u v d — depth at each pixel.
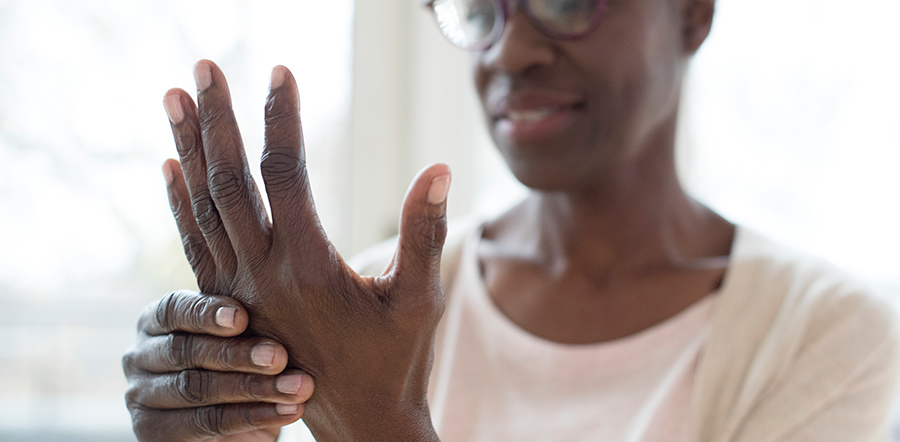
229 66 1.11
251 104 1.11
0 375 1.14
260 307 0.50
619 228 0.67
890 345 0.62
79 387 1.15
